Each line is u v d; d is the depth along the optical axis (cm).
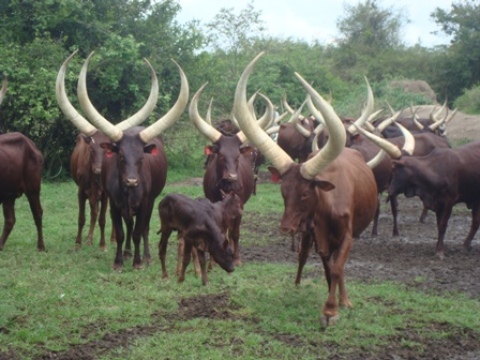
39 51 2009
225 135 1103
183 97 1027
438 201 1208
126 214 1009
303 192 742
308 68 3947
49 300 849
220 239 919
